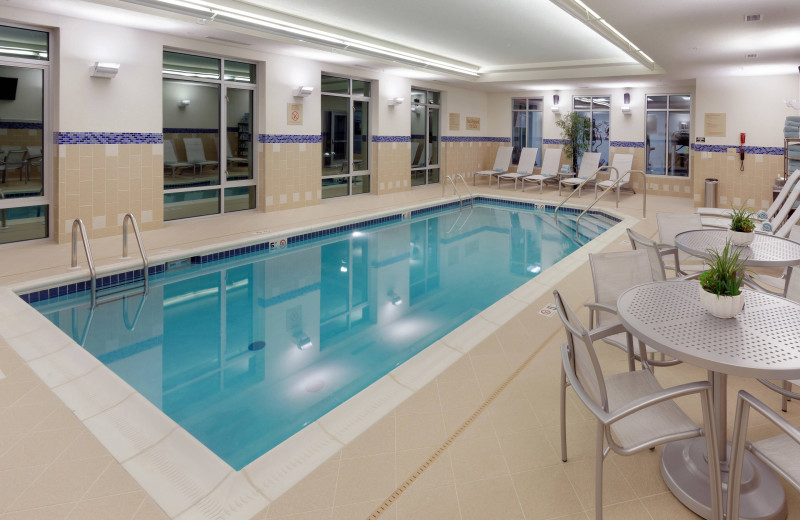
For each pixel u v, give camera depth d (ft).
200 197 26.21
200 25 20.97
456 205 36.47
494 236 27.04
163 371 12.11
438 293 17.90
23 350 11.51
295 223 25.72
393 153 37.40
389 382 10.10
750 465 6.94
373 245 24.66
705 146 32.58
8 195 19.45
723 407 6.78
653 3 16.57
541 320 13.34
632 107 40.34
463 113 44.37
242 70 27.07
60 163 19.95
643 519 6.38
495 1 21.15
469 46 30.12
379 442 8.07
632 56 27.07
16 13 18.30
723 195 32.30
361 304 16.79
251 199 28.55
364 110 35.60
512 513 6.48
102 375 10.48
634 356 8.96
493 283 19.03
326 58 28.73
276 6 21.97
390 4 21.57
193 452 8.04
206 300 16.90
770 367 5.47
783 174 28.60
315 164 30.86
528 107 45.60
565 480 7.09
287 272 20.13
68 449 7.88
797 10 17.22
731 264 6.93
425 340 13.99
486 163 48.16
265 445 9.32
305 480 7.19
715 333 6.39
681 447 7.43
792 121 27.40
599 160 41.70
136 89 21.88
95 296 16.37
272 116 27.89
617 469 7.32
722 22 18.76
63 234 20.35
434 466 7.42
